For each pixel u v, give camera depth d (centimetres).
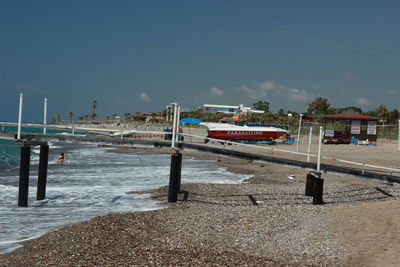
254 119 8988
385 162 3322
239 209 1498
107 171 2958
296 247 1005
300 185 2267
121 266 849
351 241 1036
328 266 864
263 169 3180
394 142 5562
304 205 1619
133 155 4741
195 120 5331
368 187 2100
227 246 1016
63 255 927
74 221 1369
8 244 1059
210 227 1211
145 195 1909
